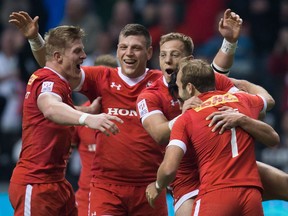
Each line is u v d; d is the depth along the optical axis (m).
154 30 48.59
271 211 33.28
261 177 24.97
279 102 46.16
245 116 22.77
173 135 22.66
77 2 49.44
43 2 52.00
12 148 43.78
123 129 25.38
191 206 24.33
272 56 48.00
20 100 46.28
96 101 25.66
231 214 22.11
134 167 25.33
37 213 23.80
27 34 25.89
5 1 50.44
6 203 36.28
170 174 22.20
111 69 26.06
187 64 23.44
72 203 24.70
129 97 25.55
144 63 25.75
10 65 47.06
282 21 50.41
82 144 28.75
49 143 23.83
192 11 50.38
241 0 50.66
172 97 24.62
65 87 23.80
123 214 25.62
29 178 23.88
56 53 24.17
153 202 23.28
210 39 49.84
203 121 22.67
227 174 22.28
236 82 26.00
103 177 25.61
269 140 22.97
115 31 49.19
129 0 51.94
